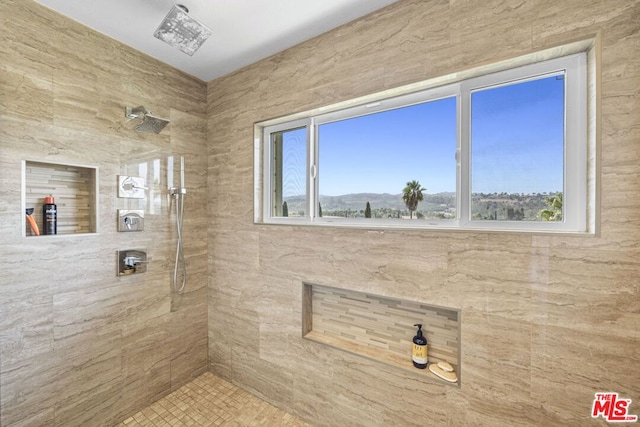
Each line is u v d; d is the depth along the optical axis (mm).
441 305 1288
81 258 1511
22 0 1309
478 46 1198
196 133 2113
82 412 1512
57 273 1424
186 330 2039
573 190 1111
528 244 1109
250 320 1939
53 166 1476
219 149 2111
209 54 1815
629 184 955
